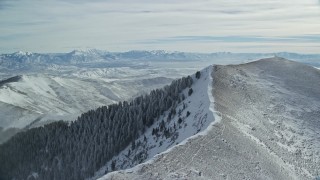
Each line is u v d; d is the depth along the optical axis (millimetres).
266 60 143750
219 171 52344
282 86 117625
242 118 82250
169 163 49938
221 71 112562
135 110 113188
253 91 105688
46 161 127312
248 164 58281
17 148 137125
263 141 74438
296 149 79312
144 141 96812
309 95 115000
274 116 93688
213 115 75250
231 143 63531
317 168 73375
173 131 86000
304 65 142750
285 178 60969
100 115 124938
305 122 95875
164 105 107000
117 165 97312
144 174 45688
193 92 103312
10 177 133875
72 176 110938
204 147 58281
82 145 116625
